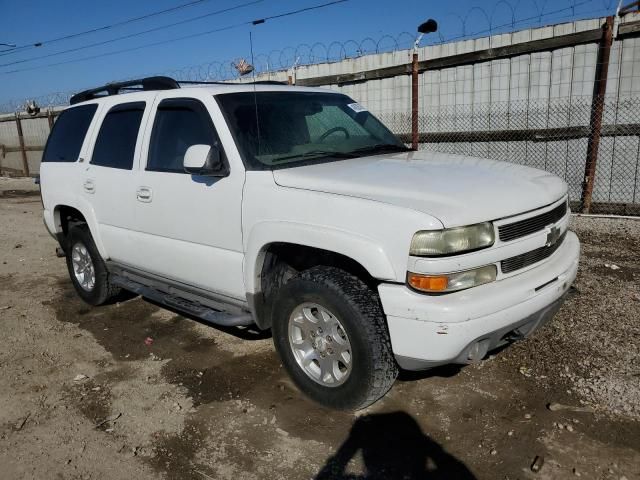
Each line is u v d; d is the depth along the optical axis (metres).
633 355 3.92
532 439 3.09
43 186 5.80
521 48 8.35
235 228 3.68
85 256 5.53
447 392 3.61
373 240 2.97
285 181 3.44
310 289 3.31
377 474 2.89
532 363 3.90
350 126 4.50
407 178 3.30
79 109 5.53
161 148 4.27
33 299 5.95
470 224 2.87
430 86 9.48
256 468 2.99
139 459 3.11
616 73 7.77
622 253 6.37
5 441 3.32
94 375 4.12
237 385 3.86
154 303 5.64
